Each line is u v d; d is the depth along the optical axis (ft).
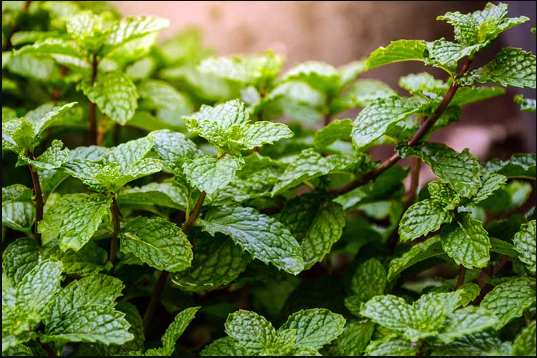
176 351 2.25
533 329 1.97
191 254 2.12
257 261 2.32
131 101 2.40
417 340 2.00
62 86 2.73
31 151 2.16
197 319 2.52
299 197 2.31
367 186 2.37
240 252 2.23
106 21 2.75
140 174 2.09
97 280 2.13
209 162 2.11
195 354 2.30
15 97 2.81
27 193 2.22
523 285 2.08
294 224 2.28
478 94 2.29
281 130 2.13
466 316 1.99
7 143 2.17
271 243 2.16
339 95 2.81
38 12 2.86
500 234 2.26
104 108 2.39
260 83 2.67
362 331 2.17
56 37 2.48
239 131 2.13
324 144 2.39
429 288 2.33
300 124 2.80
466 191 2.14
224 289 2.43
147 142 2.17
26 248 2.23
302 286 2.39
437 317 1.99
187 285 2.21
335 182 2.47
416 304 2.04
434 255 2.20
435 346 2.01
